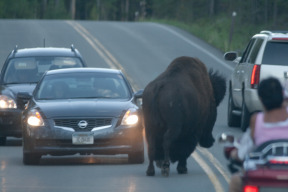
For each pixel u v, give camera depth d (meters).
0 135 45.69
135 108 38.44
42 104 38.84
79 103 38.53
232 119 53.59
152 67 92.12
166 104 32.34
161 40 119.31
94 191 30.30
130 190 30.48
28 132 37.62
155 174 34.47
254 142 19.28
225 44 111.75
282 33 48.44
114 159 40.19
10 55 51.50
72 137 37.00
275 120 19.08
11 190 30.64
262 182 18.25
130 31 131.75
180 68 33.69
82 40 116.00
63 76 41.78
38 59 50.88
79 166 37.38
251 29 149.62
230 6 177.62
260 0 170.38
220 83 36.25
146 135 33.66
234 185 19.09
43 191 30.38
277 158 18.33
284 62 47.22
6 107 45.62
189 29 139.00
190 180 32.88
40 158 40.91
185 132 33.12
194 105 32.81
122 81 41.69
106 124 37.47
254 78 47.50
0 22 144.75
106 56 100.12
